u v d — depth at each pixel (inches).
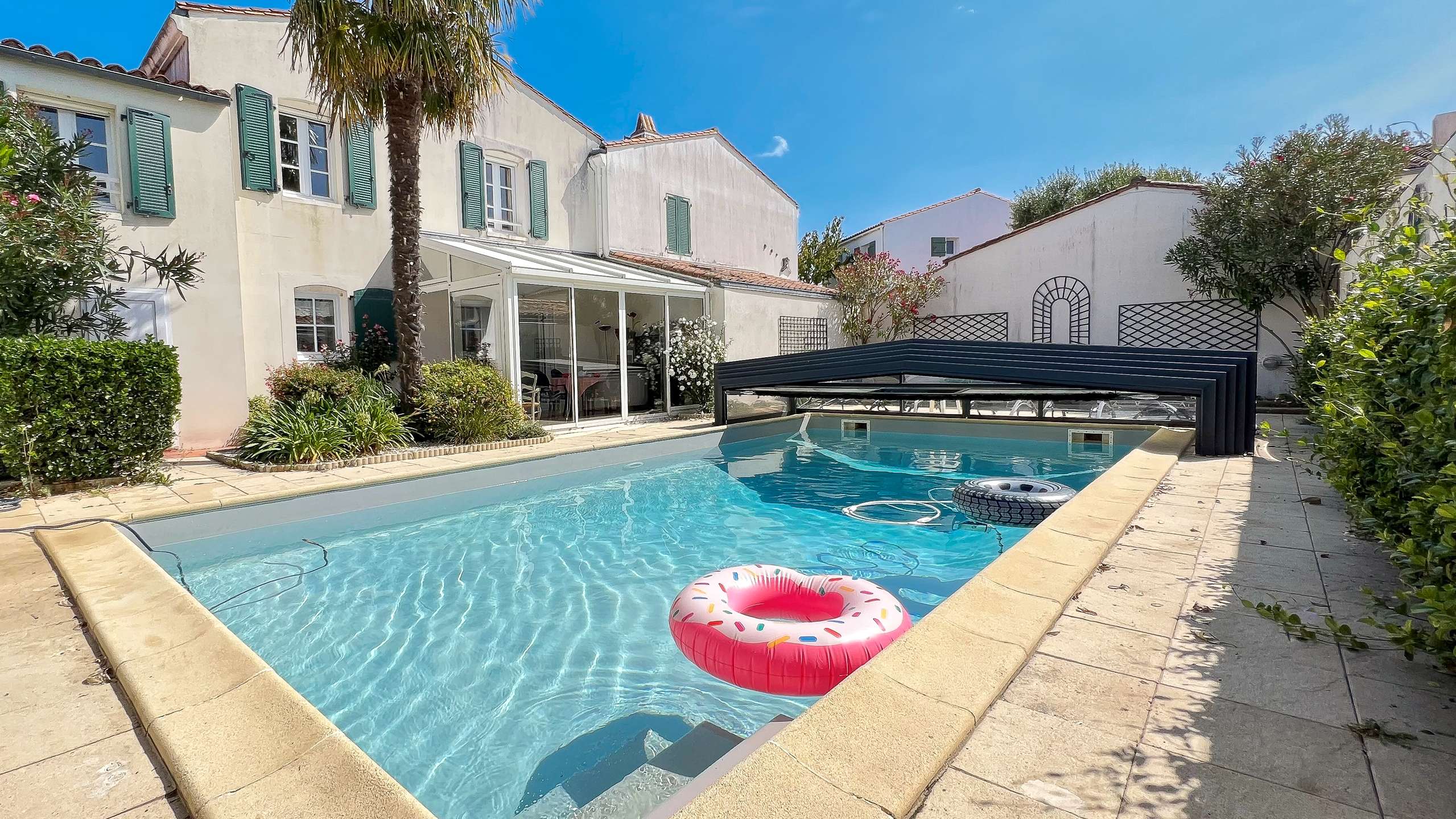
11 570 163.8
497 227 548.7
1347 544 156.9
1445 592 80.6
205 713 89.5
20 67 315.3
